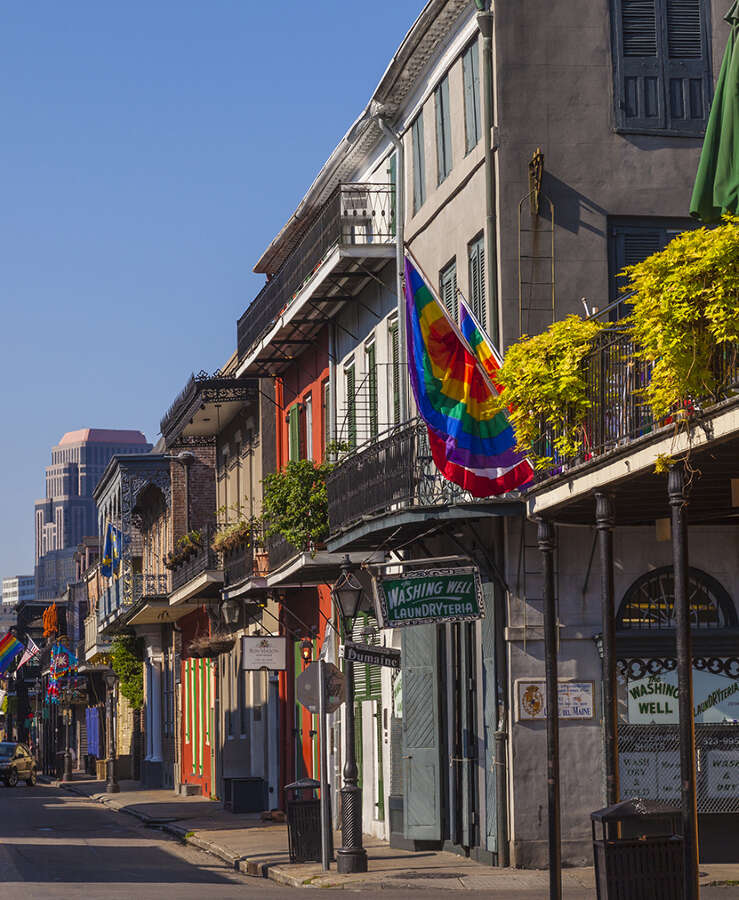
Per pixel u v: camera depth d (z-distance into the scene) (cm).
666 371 1445
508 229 2403
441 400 2191
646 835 1516
